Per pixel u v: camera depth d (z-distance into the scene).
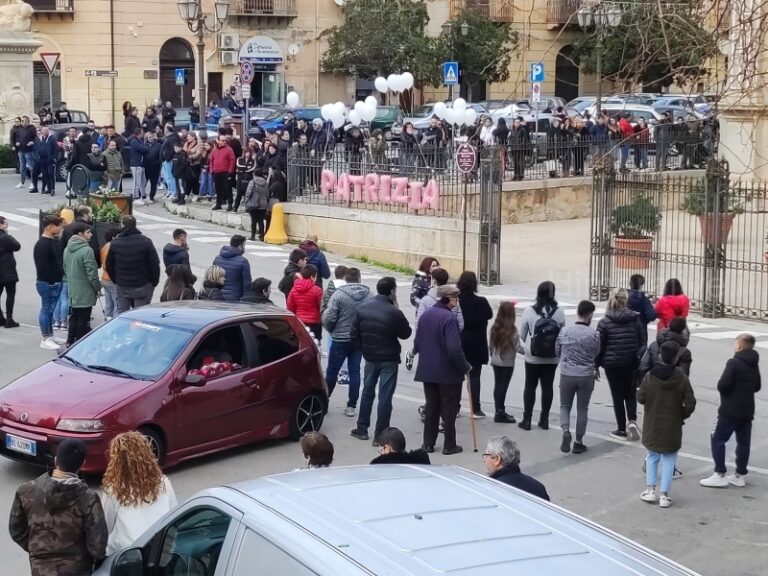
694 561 8.99
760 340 17.42
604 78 10.43
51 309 15.59
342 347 12.84
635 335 11.95
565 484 10.77
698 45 8.56
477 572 3.89
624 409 12.28
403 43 49.06
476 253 21.75
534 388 12.50
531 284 21.61
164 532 5.20
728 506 10.29
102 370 10.54
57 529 6.34
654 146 29.56
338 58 50.97
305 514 4.36
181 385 10.41
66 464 6.44
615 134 29.33
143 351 10.66
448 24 34.88
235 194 29.69
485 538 4.20
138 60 50.50
